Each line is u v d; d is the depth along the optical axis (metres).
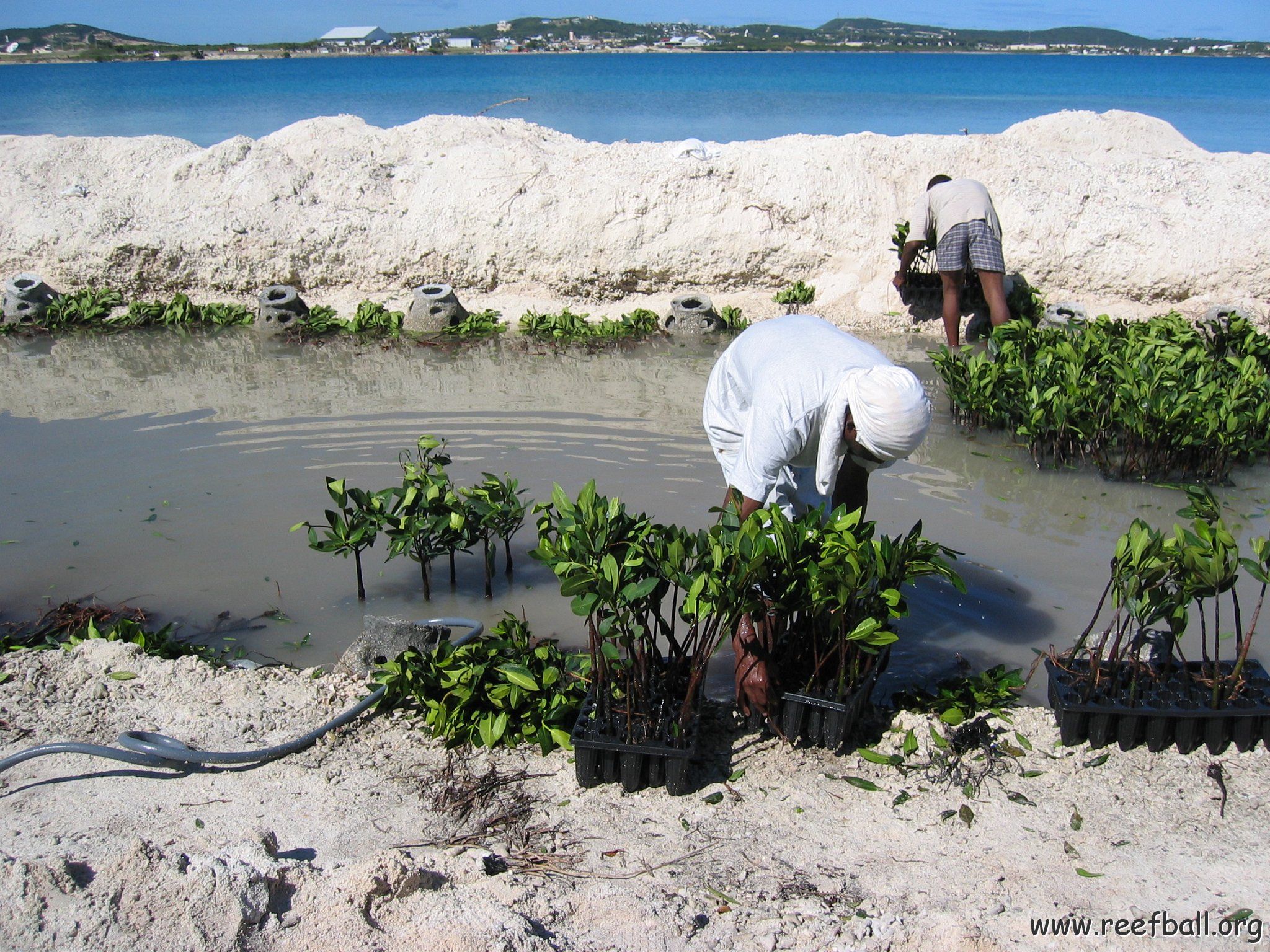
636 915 2.85
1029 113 32.25
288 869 2.84
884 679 4.34
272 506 5.97
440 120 11.88
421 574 5.34
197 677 4.23
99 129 27.09
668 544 3.58
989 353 8.45
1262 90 46.75
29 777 3.52
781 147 10.80
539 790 3.56
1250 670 3.82
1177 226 9.79
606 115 30.72
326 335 9.67
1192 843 3.19
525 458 6.59
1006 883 3.01
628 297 10.55
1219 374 6.98
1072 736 3.69
